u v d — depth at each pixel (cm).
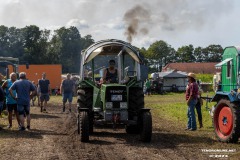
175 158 844
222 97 1116
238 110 997
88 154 892
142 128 1049
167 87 4841
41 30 11575
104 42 1177
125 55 1238
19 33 11562
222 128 1063
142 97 1138
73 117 1692
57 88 4156
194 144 1013
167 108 2147
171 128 1337
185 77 4856
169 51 14625
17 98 1255
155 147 974
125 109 1062
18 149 949
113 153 902
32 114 1831
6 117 1628
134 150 936
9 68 2248
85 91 1173
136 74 1172
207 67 9362
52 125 1405
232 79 1086
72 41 12081
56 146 991
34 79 4166
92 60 1259
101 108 1093
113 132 1236
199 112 1338
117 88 1063
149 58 14400
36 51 11281
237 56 1068
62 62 11638
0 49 11444
